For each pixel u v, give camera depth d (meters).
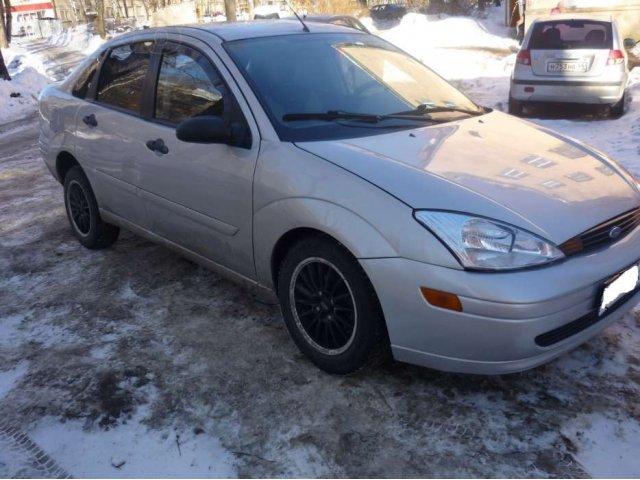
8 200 6.22
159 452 2.55
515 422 2.63
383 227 2.55
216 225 3.34
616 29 8.53
